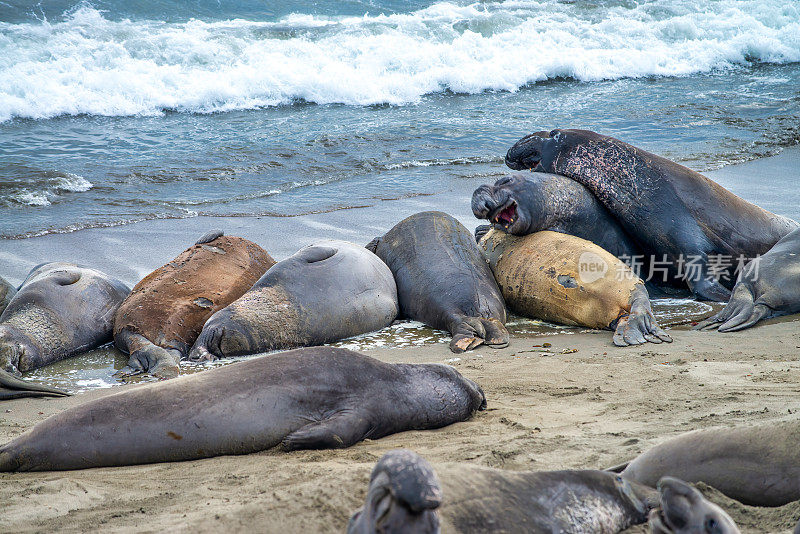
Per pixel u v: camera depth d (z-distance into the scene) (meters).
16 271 36.25
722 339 28.23
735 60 89.25
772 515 12.33
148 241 41.06
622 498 12.79
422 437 18.38
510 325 32.12
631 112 69.38
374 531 8.52
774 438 13.02
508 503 11.76
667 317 32.25
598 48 88.00
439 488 8.48
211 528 12.15
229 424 17.44
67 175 51.56
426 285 32.22
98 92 67.81
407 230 35.22
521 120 67.50
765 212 36.97
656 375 23.16
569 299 31.20
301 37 83.19
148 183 51.41
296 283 30.11
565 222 35.66
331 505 12.58
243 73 72.25
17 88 65.06
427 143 61.19
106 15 86.44
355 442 17.88
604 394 21.34
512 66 81.12
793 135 61.22
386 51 79.38
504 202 34.25
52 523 13.43
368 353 28.30
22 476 16.72
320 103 73.19
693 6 101.25
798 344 26.67
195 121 66.81
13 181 49.84
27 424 20.77
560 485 12.47
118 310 30.56
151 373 26.66
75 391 25.38
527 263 32.94
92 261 37.88
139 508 13.95
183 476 16.03
